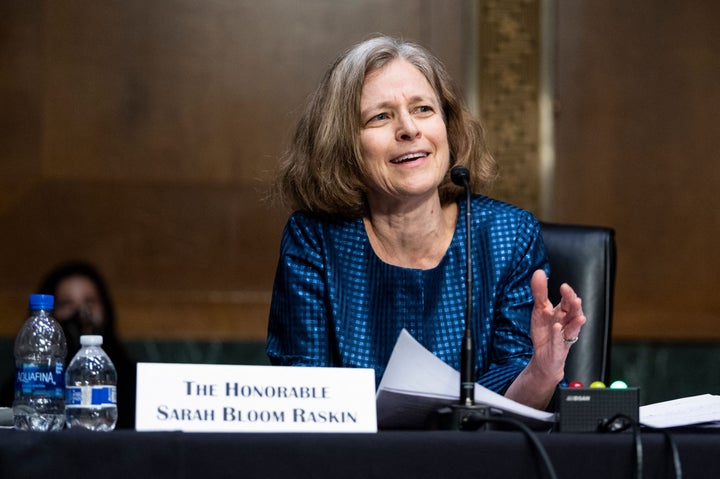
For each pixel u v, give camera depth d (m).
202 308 12.02
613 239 6.66
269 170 12.12
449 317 6.02
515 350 5.86
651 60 12.05
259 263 12.14
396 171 5.90
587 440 3.86
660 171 12.01
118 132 12.06
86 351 5.02
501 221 6.25
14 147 11.98
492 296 6.05
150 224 12.08
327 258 6.12
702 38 12.02
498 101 12.09
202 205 12.13
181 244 12.09
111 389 4.64
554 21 12.09
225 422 4.06
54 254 11.95
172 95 12.12
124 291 11.98
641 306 11.96
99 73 12.05
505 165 12.06
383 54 6.10
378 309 6.02
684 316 11.93
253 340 12.05
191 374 4.09
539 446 3.76
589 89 12.06
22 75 12.00
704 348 11.95
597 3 12.08
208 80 12.13
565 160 12.05
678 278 11.98
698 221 11.98
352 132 5.99
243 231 12.14
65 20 12.04
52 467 3.64
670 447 3.86
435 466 3.78
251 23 12.14
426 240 6.14
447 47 12.10
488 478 3.79
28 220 11.95
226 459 3.71
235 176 12.16
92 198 12.02
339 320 5.97
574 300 4.73
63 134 12.02
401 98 5.96
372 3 12.16
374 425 4.20
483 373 5.93
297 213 6.37
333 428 4.15
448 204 6.39
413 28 12.13
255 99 12.14
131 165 12.08
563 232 6.68
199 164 12.12
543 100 12.05
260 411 4.11
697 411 4.51
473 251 6.17
